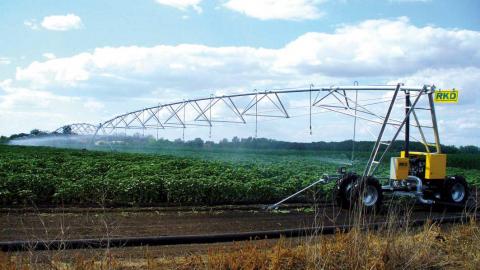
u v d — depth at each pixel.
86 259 8.84
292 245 10.71
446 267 9.88
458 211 18.06
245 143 55.88
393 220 10.53
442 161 17.91
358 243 9.34
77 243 9.99
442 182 18.20
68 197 16.83
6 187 16.59
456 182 18.20
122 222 13.61
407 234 10.25
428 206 18.81
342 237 9.88
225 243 11.46
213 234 11.84
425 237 10.51
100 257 8.95
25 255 9.32
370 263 9.11
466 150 49.56
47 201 17.12
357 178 16.11
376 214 16.08
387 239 9.68
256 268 8.84
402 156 17.56
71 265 8.20
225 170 23.92
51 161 25.80
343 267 9.09
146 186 17.59
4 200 16.17
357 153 40.56
